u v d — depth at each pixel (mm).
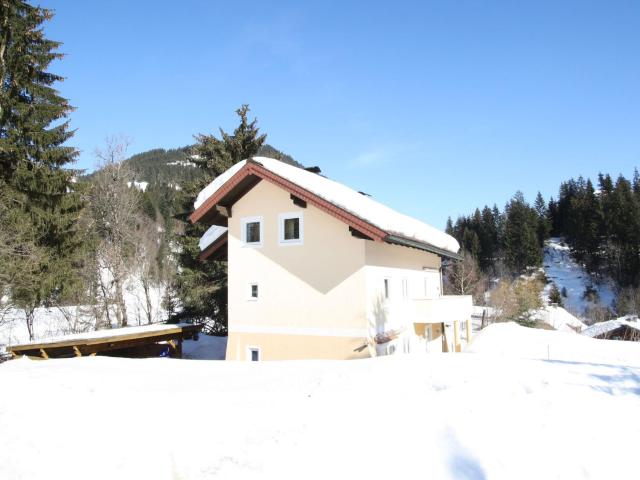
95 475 4125
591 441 4910
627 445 4867
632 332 31406
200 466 4254
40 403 6238
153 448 4652
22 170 20875
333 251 14891
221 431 5086
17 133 20812
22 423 5414
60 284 23000
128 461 4379
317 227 15242
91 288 29062
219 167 28734
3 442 4852
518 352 16719
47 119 21984
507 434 4977
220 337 26531
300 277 15398
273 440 4809
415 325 18938
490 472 4234
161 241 57094
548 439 4914
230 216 17094
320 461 4336
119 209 31531
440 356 10102
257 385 7664
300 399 6402
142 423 5391
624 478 4285
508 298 42969
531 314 39688
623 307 53344
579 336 19406
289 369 9281
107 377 8594
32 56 21234
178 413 5777
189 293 29156
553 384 7125
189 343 24469
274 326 15688
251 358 16047
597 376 7887
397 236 14359
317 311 14945
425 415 5480
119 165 32125
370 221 13430
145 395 6785
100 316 29047
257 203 16594
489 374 7793
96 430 5176
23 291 21500
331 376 7977
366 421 5332
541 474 4266
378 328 14992
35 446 4750
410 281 18859
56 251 23203
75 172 23359
